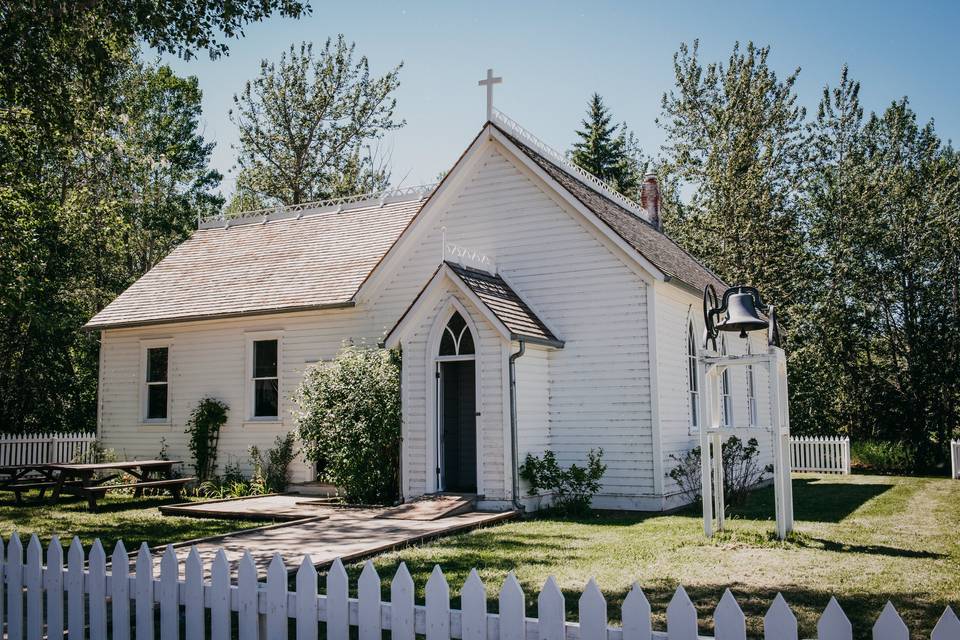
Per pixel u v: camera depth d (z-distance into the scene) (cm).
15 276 2184
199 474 2242
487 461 1623
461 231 1973
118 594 579
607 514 1638
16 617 616
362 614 499
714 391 1332
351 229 2509
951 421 3316
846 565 997
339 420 1733
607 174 5122
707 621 738
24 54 1477
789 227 3669
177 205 4078
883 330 3550
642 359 1731
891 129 4181
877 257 3488
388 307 2070
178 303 2397
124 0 1454
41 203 2153
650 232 2514
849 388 3497
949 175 3703
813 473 3019
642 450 1708
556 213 1858
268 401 2239
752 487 2248
